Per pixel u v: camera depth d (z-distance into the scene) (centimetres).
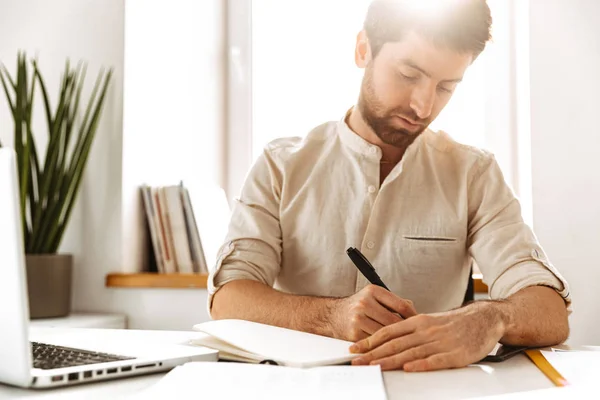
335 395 71
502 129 224
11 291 76
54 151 210
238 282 137
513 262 137
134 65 222
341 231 154
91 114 223
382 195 152
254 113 241
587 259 199
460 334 97
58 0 232
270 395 71
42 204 211
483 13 139
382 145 153
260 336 103
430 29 137
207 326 109
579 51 202
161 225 219
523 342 110
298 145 162
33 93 227
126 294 217
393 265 152
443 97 145
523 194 217
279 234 157
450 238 152
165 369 90
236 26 243
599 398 71
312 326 117
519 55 221
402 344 94
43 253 210
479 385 81
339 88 232
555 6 203
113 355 92
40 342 109
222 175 244
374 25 144
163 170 232
